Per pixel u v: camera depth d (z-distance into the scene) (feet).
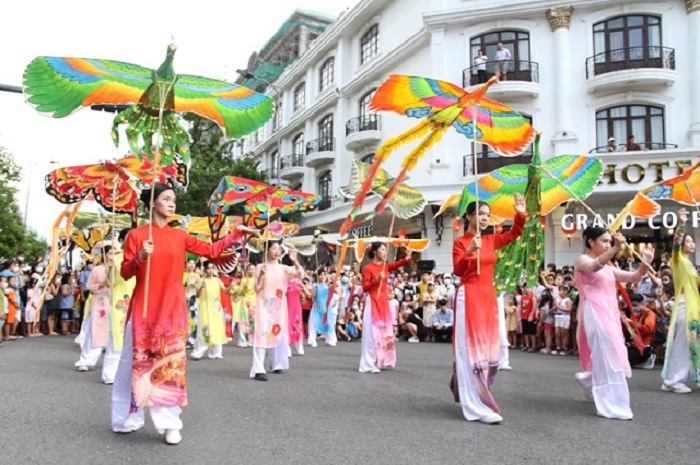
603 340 17.22
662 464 12.44
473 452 13.21
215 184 79.82
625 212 22.50
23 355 32.27
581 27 62.34
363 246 33.37
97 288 25.80
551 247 59.16
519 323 40.37
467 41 66.39
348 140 80.23
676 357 21.97
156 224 14.49
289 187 103.04
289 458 12.69
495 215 24.64
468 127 19.76
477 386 16.40
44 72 14.39
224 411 17.60
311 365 29.71
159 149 15.90
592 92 61.11
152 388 13.66
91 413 17.13
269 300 24.95
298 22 116.16
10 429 15.12
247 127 16.96
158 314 13.98
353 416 16.96
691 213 54.49
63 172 24.16
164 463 12.32
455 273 17.38
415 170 70.03
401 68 75.20
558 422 16.33
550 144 62.13
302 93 105.60
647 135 59.93
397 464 12.30
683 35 59.41
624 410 16.90
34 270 48.75
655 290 36.68
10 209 84.69
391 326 27.91
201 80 16.38
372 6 80.94
